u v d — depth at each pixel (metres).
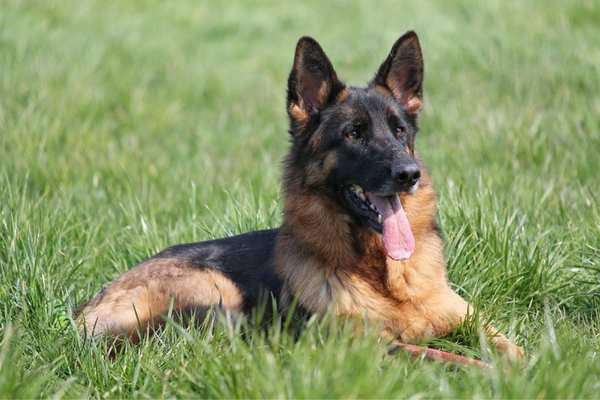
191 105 17.20
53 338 7.04
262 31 22.17
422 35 18.95
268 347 6.05
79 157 12.28
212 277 7.91
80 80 16.06
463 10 20.34
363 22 21.61
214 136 15.33
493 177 10.29
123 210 9.88
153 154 13.73
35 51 17.41
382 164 7.20
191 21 22.55
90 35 19.36
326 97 7.72
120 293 8.02
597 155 10.95
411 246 7.14
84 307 8.03
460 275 7.99
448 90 15.71
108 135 14.17
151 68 18.38
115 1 22.66
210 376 5.73
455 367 6.23
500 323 7.35
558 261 8.12
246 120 16.05
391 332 7.19
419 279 7.25
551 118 12.60
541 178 10.45
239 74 19.11
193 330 6.79
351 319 7.05
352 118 7.48
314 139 7.61
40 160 11.44
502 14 19.23
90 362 6.58
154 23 21.91
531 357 6.17
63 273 8.24
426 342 7.05
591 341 6.61
